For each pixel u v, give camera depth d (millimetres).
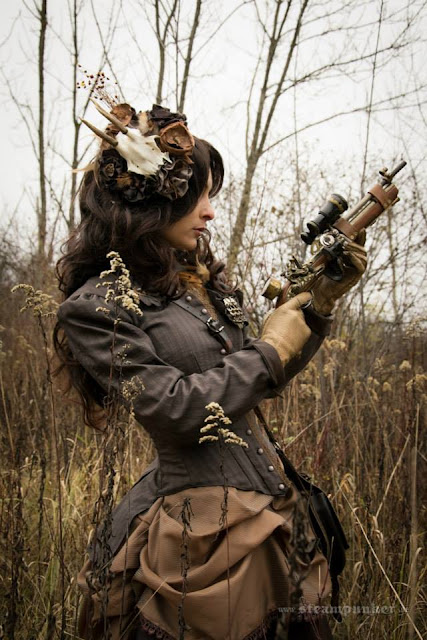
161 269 1508
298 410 2736
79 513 2357
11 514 1982
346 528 2307
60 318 1454
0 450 2520
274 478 1444
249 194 4141
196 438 1351
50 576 1997
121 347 1387
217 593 1292
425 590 2039
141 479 1583
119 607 1413
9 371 3383
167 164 1466
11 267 4910
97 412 1727
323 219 1492
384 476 2387
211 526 1346
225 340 1489
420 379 2482
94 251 1547
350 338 3625
